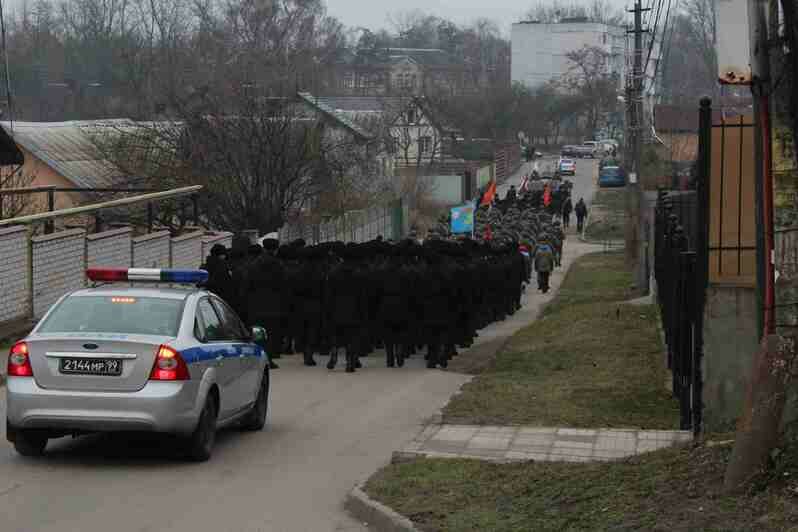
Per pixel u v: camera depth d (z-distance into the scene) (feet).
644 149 127.75
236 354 37.96
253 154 114.01
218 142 114.42
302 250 61.26
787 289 26.16
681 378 40.32
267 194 114.93
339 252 61.36
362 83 398.83
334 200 131.95
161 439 38.55
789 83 26.55
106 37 263.49
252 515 28.84
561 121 435.94
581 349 63.41
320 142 121.60
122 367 32.96
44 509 28.91
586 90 423.23
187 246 87.25
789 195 26.50
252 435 40.37
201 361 34.58
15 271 62.80
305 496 31.01
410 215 192.95
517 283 103.86
